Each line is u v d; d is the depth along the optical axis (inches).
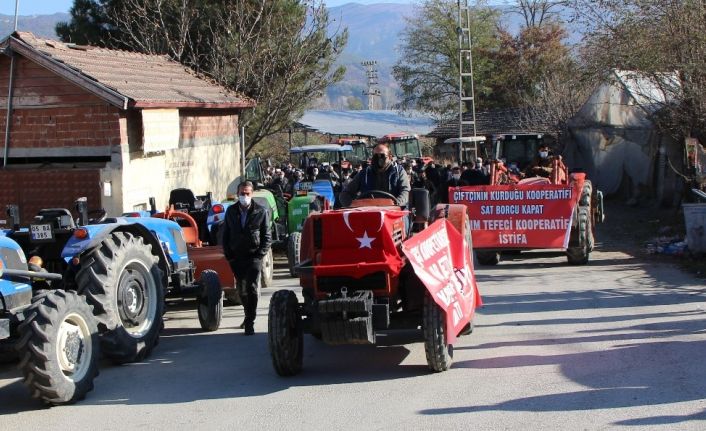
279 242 621.0
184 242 402.9
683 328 347.3
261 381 301.0
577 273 534.3
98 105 550.6
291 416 254.5
